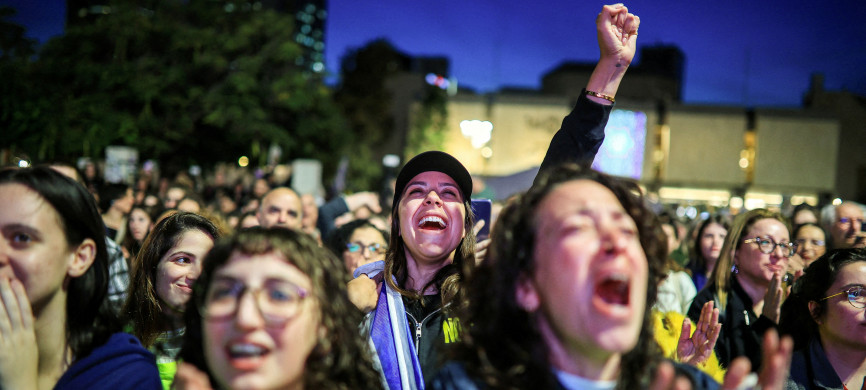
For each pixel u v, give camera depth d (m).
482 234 3.34
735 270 3.61
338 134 38.47
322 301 1.75
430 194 2.81
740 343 3.36
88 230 1.99
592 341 1.49
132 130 28.41
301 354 1.67
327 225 6.57
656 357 1.76
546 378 1.60
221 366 1.62
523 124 47.56
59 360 1.97
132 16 32.25
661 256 1.77
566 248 1.53
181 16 35.53
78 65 28.97
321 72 38.69
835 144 47.19
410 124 47.25
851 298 2.75
